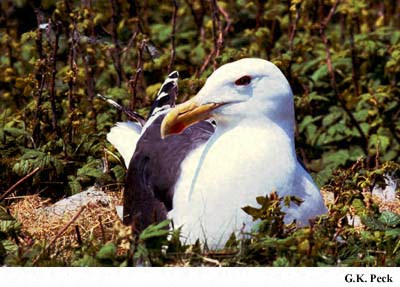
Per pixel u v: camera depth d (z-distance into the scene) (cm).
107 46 1502
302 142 1473
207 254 1015
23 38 1390
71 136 1350
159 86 1471
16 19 1650
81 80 1493
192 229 1041
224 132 1053
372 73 1565
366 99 1491
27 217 1222
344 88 1549
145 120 1303
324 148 1473
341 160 1430
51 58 1375
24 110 1395
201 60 1583
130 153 1265
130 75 1580
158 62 1564
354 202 1140
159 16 1783
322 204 1075
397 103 1502
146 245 978
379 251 1054
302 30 1702
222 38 1473
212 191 1032
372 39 1598
